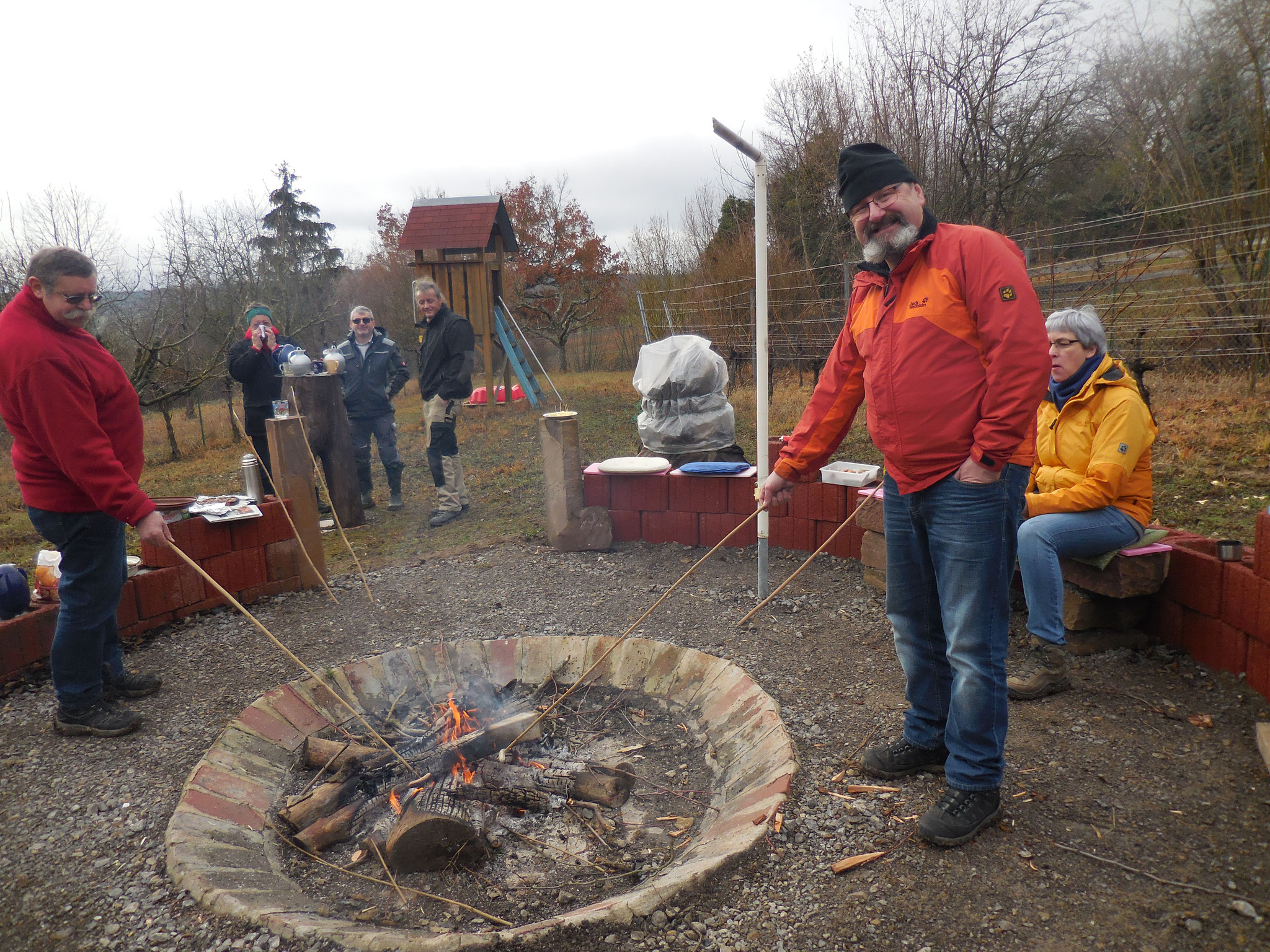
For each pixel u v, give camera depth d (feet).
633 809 8.68
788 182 58.65
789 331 45.75
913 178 7.29
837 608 13.58
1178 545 11.12
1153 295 31.89
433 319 21.13
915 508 7.75
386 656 11.76
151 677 11.59
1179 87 32.37
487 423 40.11
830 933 6.40
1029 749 8.95
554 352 83.82
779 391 38.73
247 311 22.02
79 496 9.72
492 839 8.11
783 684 11.04
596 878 7.54
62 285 9.15
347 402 23.15
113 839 8.09
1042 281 36.09
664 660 11.57
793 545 16.76
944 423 7.23
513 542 18.57
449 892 7.39
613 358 79.05
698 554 17.01
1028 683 10.02
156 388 43.34
